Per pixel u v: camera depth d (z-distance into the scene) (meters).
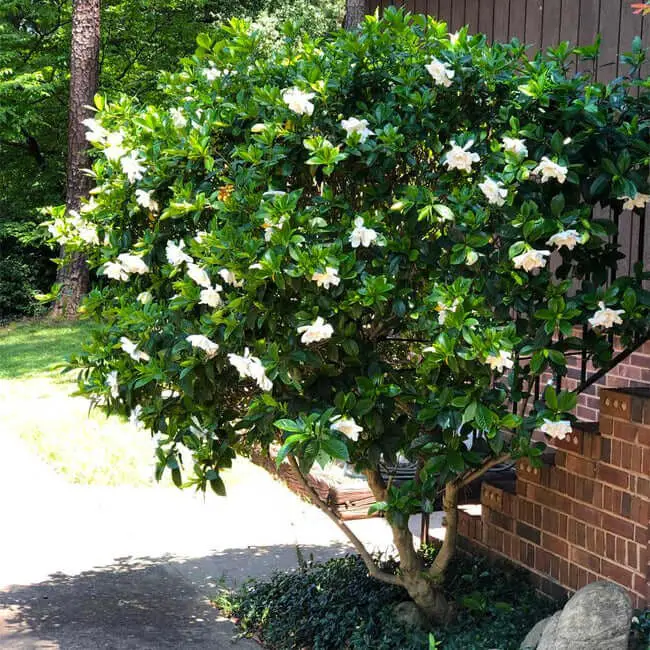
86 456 7.78
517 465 4.51
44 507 6.57
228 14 20.06
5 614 4.59
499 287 3.38
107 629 4.41
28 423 9.12
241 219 3.53
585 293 3.49
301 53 3.99
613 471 3.87
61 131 20.05
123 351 4.04
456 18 7.83
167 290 3.91
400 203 3.36
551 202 3.28
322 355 3.64
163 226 3.91
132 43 20.14
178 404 3.88
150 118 3.98
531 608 4.13
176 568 5.31
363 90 3.73
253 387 4.02
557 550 4.22
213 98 3.96
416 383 3.68
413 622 4.14
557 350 3.47
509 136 3.38
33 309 18.89
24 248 19.80
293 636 4.24
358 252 3.58
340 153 3.45
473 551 4.88
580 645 3.14
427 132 3.57
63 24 19.00
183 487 3.95
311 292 3.36
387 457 3.52
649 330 3.66
